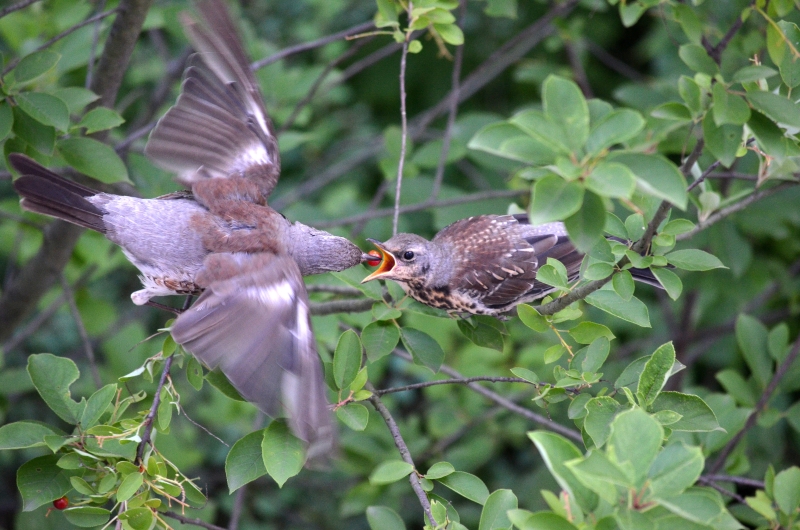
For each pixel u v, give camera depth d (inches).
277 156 347.9
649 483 222.1
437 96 692.7
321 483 617.6
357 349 307.9
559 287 306.5
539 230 437.4
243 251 310.5
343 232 507.5
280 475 282.5
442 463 312.0
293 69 591.8
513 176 517.7
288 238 336.2
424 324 538.3
